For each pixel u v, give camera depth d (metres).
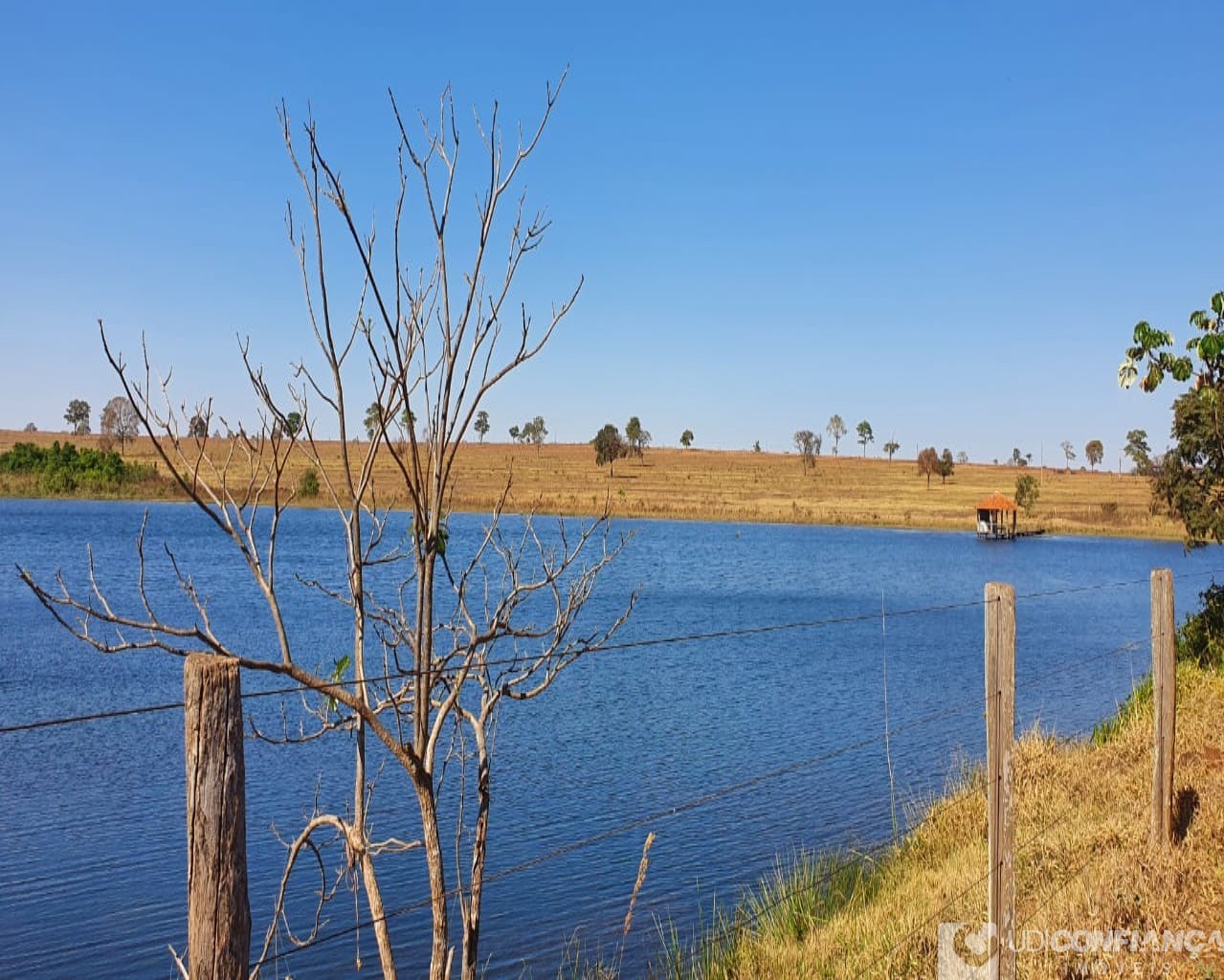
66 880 10.77
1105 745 11.41
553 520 50.44
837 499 130.00
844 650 28.70
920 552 69.62
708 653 27.50
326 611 29.91
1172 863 6.92
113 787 14.09
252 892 10.59
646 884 10.62
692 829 12.38
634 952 9.00
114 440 120.06
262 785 14.13
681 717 19.09
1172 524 101.44
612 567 54.47
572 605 4.92
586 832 12.39
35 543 51.69
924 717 19.36
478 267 4.21
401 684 5.00
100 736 16.84
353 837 4.39
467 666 4.37
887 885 9.13
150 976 8.73
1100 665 25.20
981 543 81.31
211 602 31.61
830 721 19.00
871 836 11.93
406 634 4.73
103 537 56.00
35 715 18.17
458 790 14.10
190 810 2.29
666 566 55.94
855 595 43.28
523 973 8.73
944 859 9.43
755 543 75.44
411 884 10.77
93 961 8.98
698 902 10.08
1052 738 12.23
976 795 10.98
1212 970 5.51
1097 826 8.25
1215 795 8.28
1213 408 13.62
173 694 19.97
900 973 6.38
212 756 2.29
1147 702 12.43
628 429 181.62
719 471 174.12
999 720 5.07
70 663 22.64
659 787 14.37
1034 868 7.77
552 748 16.53
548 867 11.17
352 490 4.37
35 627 27.05
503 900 10.34
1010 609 5.09
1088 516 109.50
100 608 29.75
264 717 17.69
